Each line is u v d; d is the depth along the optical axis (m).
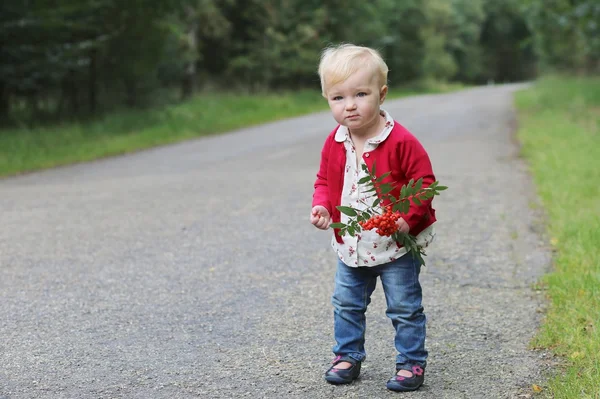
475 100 33.62
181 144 17.80
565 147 12.45
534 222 7.26
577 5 23.47
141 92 26.55
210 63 39.59
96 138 17.73
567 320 4.29
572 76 36.62
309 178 10.87
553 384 3.49
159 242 6.83
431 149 14.05
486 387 3.58
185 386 3.67
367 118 3.38
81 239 7.03
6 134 17.45
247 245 6.64
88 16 21.03
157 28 22.59
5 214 8.54
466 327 4.43
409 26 55.66
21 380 3.76
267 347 4.19
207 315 4.76
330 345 4.21
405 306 3.53
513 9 83.50
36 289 5.40
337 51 3.44
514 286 5.23
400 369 3.59
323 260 6.09
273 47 39.72
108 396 3.56
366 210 3.39
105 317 4.75
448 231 6.98
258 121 24.66
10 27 18.84
